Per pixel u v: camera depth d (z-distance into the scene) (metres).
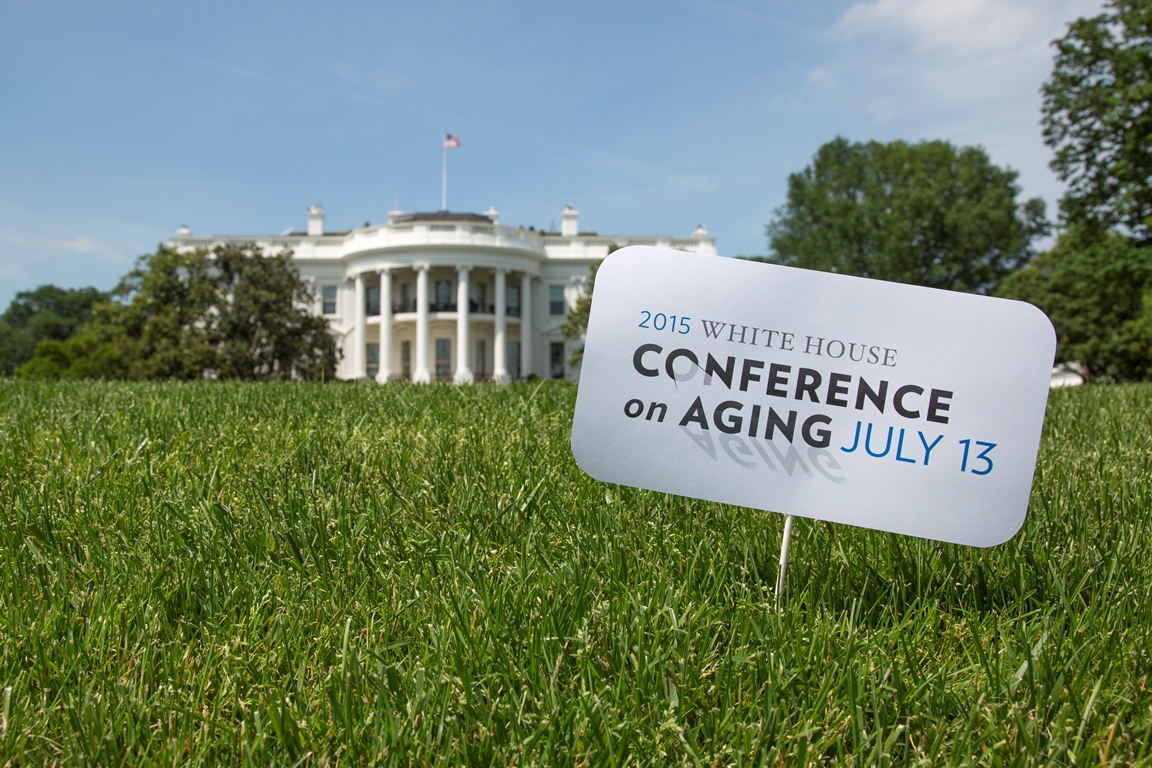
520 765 1.23
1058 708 1.39
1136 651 1.54
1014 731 1.33
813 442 1.71
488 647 1.54
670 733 1.31
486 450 3.06
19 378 6.54
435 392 5.20
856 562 2.04
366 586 1.82
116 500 2.43
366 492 2.49
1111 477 2.76
